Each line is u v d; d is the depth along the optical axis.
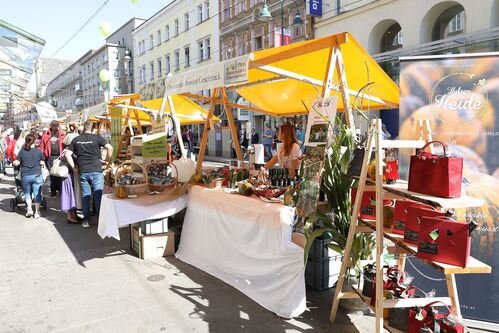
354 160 2.85
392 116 11.80
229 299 3.40
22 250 4.86
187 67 28.95
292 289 3.01
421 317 2.32
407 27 11.73
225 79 3.39
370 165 2.71
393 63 12.09
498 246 2.88
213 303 3.32
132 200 4.32
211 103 5.31
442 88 3.01
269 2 19.62
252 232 3.46
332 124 2.99
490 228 2.89
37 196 6.74
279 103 6.26
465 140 2.95
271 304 3.16
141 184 4.49
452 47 10.39
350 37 3.34
